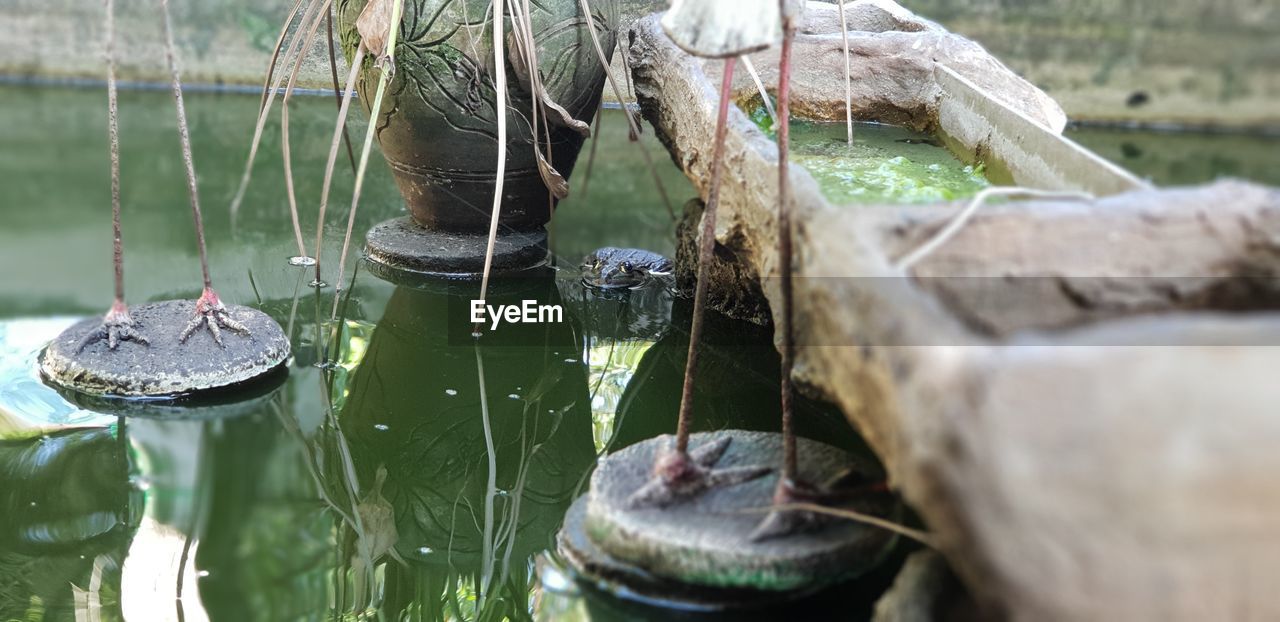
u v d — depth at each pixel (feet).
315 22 8.48
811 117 10.30
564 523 6.28
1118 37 16.10
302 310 9.82
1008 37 16.44
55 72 16.69
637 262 10.65
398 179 10.69
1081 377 3.66
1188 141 15.37
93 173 13.34
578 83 9.88
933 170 8.70
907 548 5.77
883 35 10.23
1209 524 3.57
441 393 8.70
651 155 14.84
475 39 9.27
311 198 12.71
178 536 6.85
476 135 9.82
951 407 3.76
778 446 6.42
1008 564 3.75
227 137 14.62
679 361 9.19
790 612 5.54
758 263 6.89
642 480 6.08
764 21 4.89
